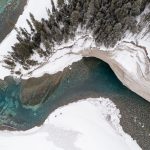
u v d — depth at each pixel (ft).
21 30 126.00
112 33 117.70
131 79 127.85
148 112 127.24
